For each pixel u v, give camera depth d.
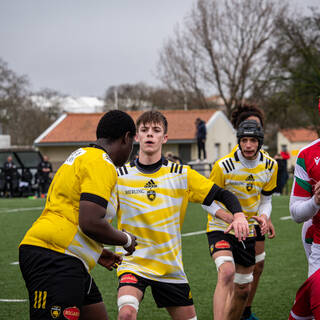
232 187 19.81
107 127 12.52
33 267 11.73
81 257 12.05
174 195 15.05
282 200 69.12
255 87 136.12
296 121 133.38
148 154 15.09
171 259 14.91
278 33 129.50
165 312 21.92
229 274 17.77
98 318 13.34
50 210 12.19
